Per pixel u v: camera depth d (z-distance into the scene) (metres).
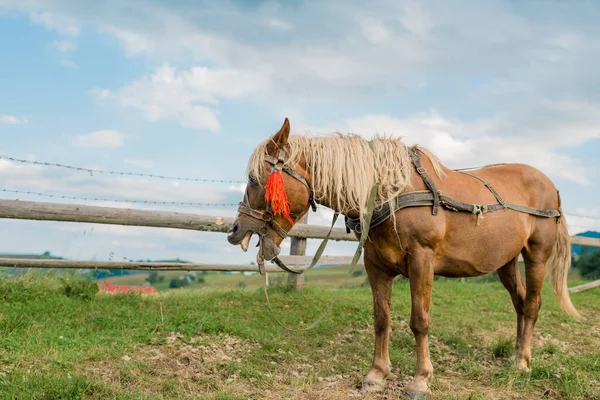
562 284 5.00
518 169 4.71
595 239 10.26
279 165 3.50
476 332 6.00
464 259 3.93
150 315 5.35
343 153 3.64
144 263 6.21
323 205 3.76
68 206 5.41
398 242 3.65
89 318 5.12
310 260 7.69
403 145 3.88
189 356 4.27
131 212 5.79
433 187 3.70
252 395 3.64
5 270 5.98
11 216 5.11
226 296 6.79
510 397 3.74
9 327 4.53
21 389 3.24
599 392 3.72
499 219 4.06
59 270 6.35
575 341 5.71
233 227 3.54
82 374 3.53
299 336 5.33
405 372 4.27
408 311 6.71
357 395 3.74
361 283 9.70
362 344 5.20
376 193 3.65
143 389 3.54
